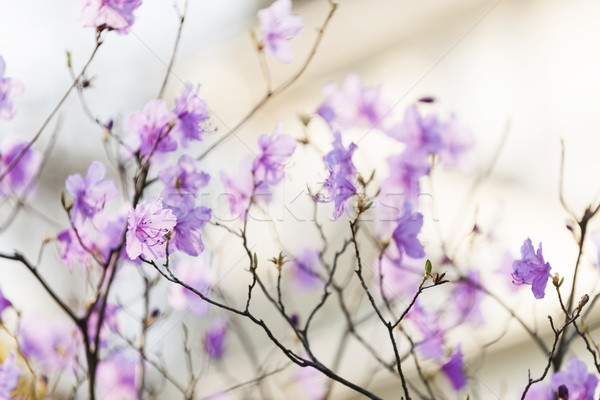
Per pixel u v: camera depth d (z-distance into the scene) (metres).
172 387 2.40
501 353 3.10
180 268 2.12
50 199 2.52
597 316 2.33
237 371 2.79
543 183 3.94
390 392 2.83
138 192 1.75
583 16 4.66
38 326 2.10
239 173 1.96
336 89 2.29
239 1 4.42
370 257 2.28
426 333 2.14
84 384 2.11
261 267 2.66
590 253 1.96
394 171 2.01
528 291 2.19
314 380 2.33
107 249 1.84
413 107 2.05
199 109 1.81
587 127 4.24
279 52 2.06
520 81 4.66
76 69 2.81
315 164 2.38
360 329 2.97
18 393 1.87
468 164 2.19
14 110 1.78
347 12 5.00
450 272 2.20
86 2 1.72
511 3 4.84
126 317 2.15
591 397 1.54
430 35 4.95
